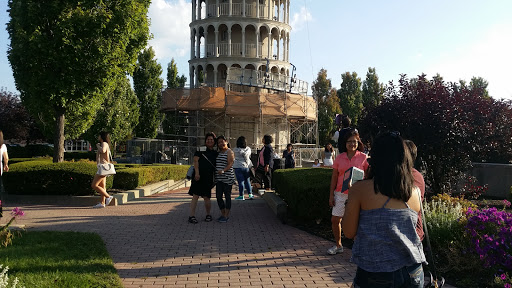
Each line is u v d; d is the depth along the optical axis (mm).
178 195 15203
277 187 11922
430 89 11930
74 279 5203
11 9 16547
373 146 3154
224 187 9680
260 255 6891
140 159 31781
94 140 39250
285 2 39781
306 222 9469
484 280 5605
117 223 9359
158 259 6609
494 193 13891
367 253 2965
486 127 11430
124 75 18188
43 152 38438
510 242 5508
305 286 5430
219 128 35438
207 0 37875
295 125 41688
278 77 35500
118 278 5461
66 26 15141
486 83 42688
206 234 8383
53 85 15719
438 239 6473
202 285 5426
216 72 37031
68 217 9977
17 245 6844
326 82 58469
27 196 12289
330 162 16547
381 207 2986
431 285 3238
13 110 38438
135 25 17031
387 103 12414
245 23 36969
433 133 11125
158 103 48500
